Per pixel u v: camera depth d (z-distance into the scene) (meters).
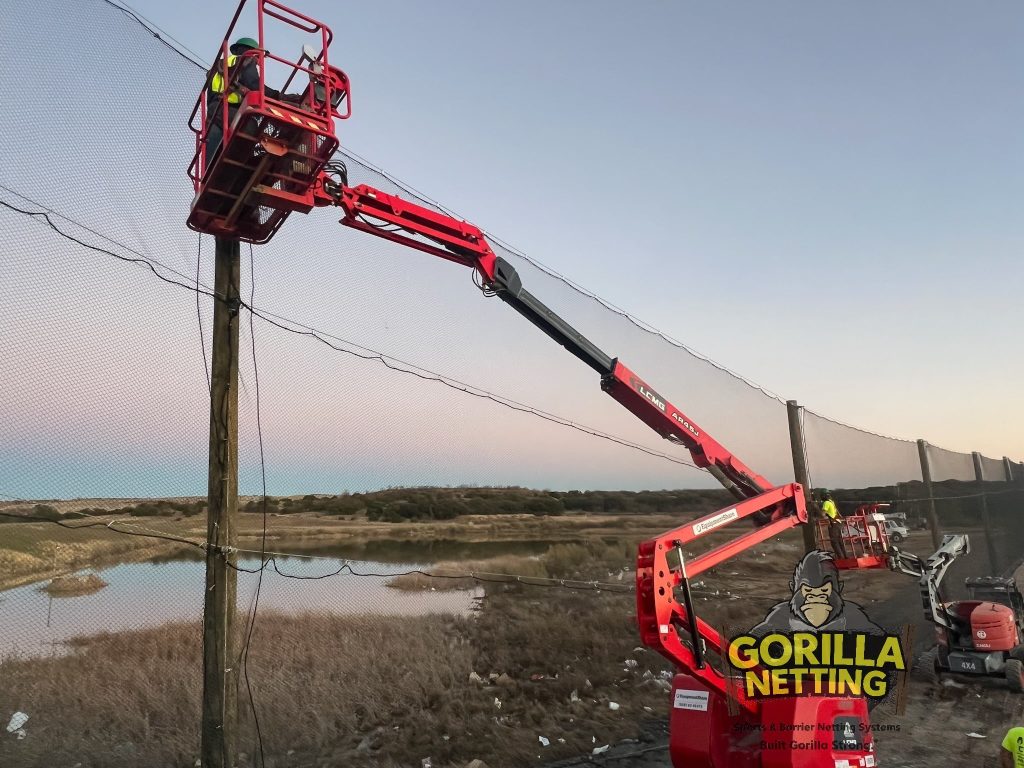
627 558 6.74
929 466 12.41
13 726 3.46
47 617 3.57
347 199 4.80
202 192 4.06
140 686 3.94
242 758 4.42
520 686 6.92
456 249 5.50
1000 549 16.05
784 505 5.71
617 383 6.43
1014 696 7.19
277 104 3.82
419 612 7.79
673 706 4.14
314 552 4.77
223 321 4.22
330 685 5.32
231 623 4.03
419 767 5.04
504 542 5.94
